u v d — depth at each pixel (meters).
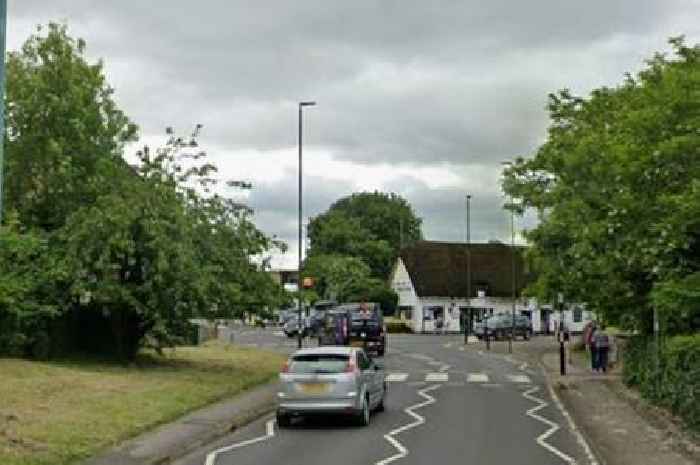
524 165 41.75
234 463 15.50
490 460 15.65
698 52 21.92
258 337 68.75
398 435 19.02
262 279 31.98
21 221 31.41
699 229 18.62
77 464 14.46
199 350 41.56
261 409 23.16
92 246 28.70
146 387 24.64
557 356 47.81
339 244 115.00
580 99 38.78
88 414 19.16
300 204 46.44
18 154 31.70
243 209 32.22
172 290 29.22
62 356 30.70
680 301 18.72
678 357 20.08
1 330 28.86
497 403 25.91
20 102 31.39
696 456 15.34
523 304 89.12
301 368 20.50
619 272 25.59
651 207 20.50
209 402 24.09
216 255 30.89
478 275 90.62
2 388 21.23
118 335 31.11
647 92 21.38
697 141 18.48
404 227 124.62
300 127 45.81
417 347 58.59
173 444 16.84
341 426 20.69
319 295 99.19
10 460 13.71
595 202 27.03
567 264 38.41
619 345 43.03
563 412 23.53
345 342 49.00
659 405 22.14
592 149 28.91
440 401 26.45
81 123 31.73
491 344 61.88
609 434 18.41
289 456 16.22
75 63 32.59
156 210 28.98
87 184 31.75
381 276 114.38
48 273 28.73
